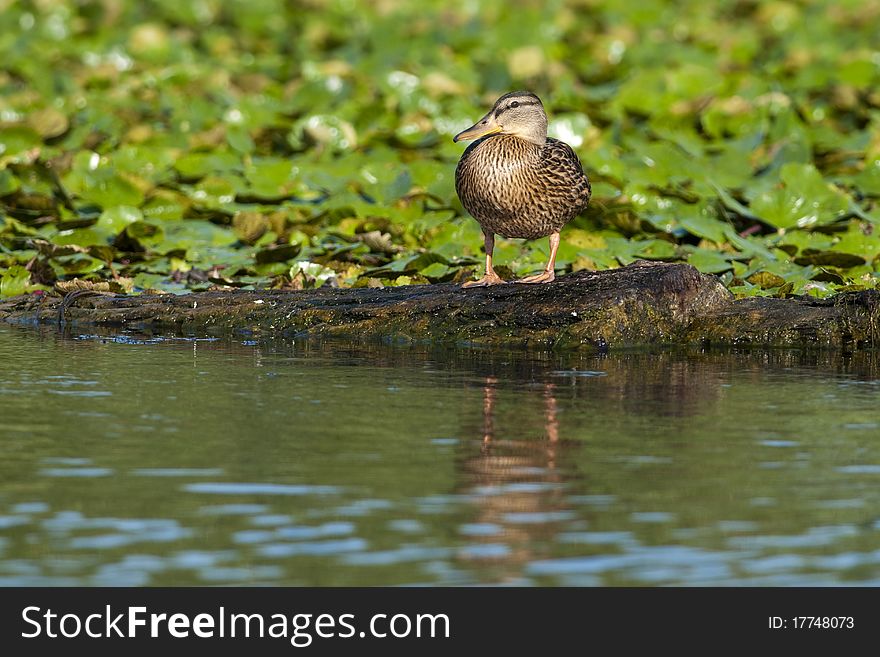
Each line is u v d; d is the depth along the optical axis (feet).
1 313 54.70
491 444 34.73
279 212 65.82
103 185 68.18
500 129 52.75
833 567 26.73
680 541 27.86
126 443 34.45
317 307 51.88
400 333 50.52
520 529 28.43
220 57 105.70
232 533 28.04
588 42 109.50
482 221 53.83
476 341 49.62
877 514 29.48
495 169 52.06
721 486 31.35
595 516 29.25
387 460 33.14
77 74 95.30
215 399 39.60
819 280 57.26
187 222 67.05
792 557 27.14
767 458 33.68
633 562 26.89
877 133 80.94
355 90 91.91
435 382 42.42
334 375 43.47
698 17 123.54
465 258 59.57
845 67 98.78
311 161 78.02
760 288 55.36
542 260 60.44
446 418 37.45
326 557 26.91
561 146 53.21
